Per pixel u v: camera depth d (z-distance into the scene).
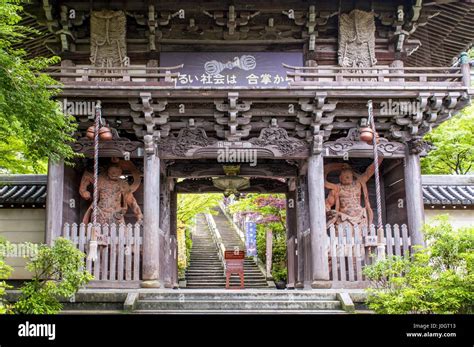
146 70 16.78
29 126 11.80
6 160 17.67
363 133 14.96
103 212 16.84
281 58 17.39
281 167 19.44
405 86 15.50
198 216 51.94
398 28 17.30
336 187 17.62
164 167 18.56
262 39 17.42
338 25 17.28
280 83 17.17
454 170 28.08
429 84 15.59
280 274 27.19
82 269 13.67
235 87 15.23
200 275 28.95
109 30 16.84
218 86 15.91
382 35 17.78
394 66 17.59
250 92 15.32
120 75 15.43
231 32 17.17
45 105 11.86
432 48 19.48
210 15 17.05
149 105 15.32
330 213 17.50
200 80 17.06
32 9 16.53
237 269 22.06
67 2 16.64
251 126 16.34
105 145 16.16
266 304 13.55
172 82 15.46
